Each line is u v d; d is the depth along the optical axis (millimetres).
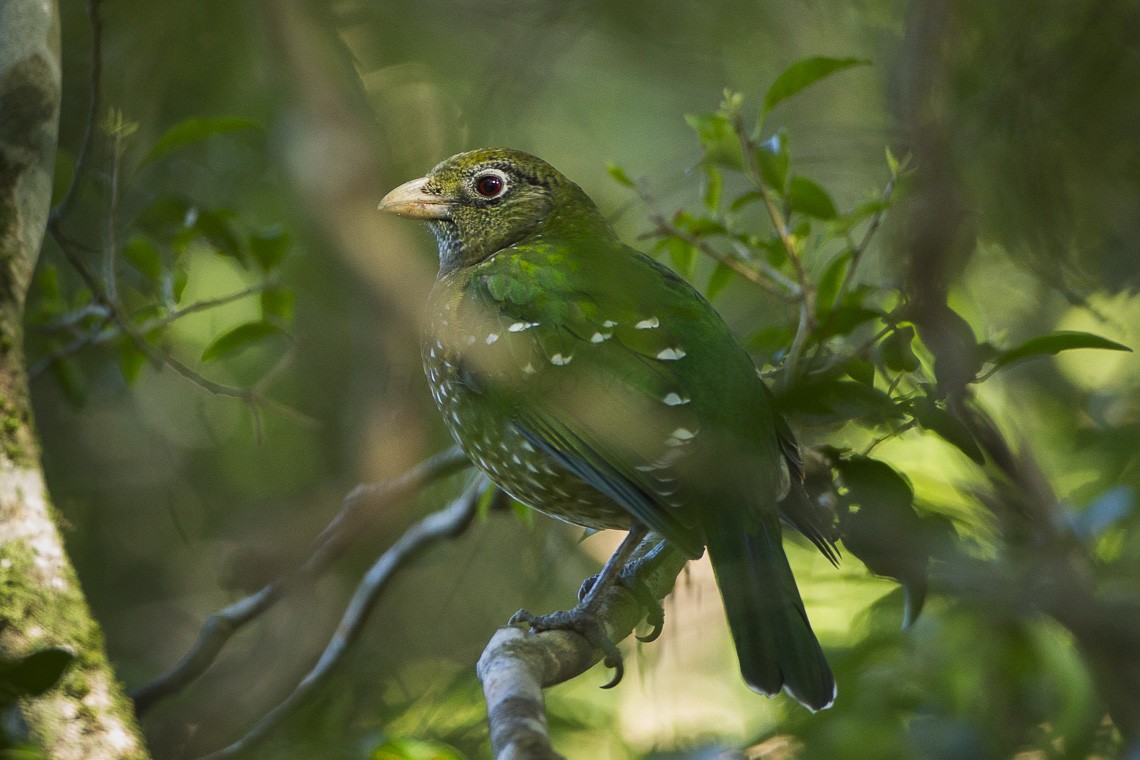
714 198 9383
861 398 7652
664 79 14016
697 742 10344
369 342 12984
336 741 10703
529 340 8383
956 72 10562
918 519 7617
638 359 8102
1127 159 10633
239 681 13000
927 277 8055
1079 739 8430
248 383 13453
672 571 8477
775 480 7965
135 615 13391
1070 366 11617
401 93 13859
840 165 12500
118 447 13641
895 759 8891
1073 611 7625
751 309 12852
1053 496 8469
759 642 7223
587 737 10773
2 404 6438
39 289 11789
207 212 10031
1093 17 10328
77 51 12305
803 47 13469
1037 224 10430
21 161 6918
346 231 12664
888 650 9312
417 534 10688
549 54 13117
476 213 9891
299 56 12555
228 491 13828
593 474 7957
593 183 14188
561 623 7477
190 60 12789
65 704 5965
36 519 6328
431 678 11984
